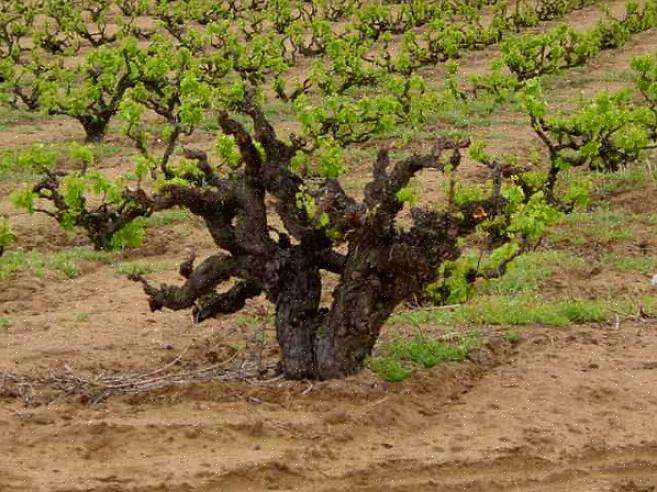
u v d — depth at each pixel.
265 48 53.34
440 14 72.12
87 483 16.20
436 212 18.75
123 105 32.25
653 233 31.56
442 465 17.14
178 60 45.25
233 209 19.64
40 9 76.50
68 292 27.09
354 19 76.19
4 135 46.16
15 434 17.77
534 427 18.31
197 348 22.30
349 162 40.50
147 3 76.75
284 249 19.86
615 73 56.06
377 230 18.69
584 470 17.33
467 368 20.64
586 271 28.02
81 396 19.27
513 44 54.72
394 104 37.84
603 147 36.50
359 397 18.95
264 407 18.80
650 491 17.02
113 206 32.38
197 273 19.70
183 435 17.72
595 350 21.81
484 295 26.05
